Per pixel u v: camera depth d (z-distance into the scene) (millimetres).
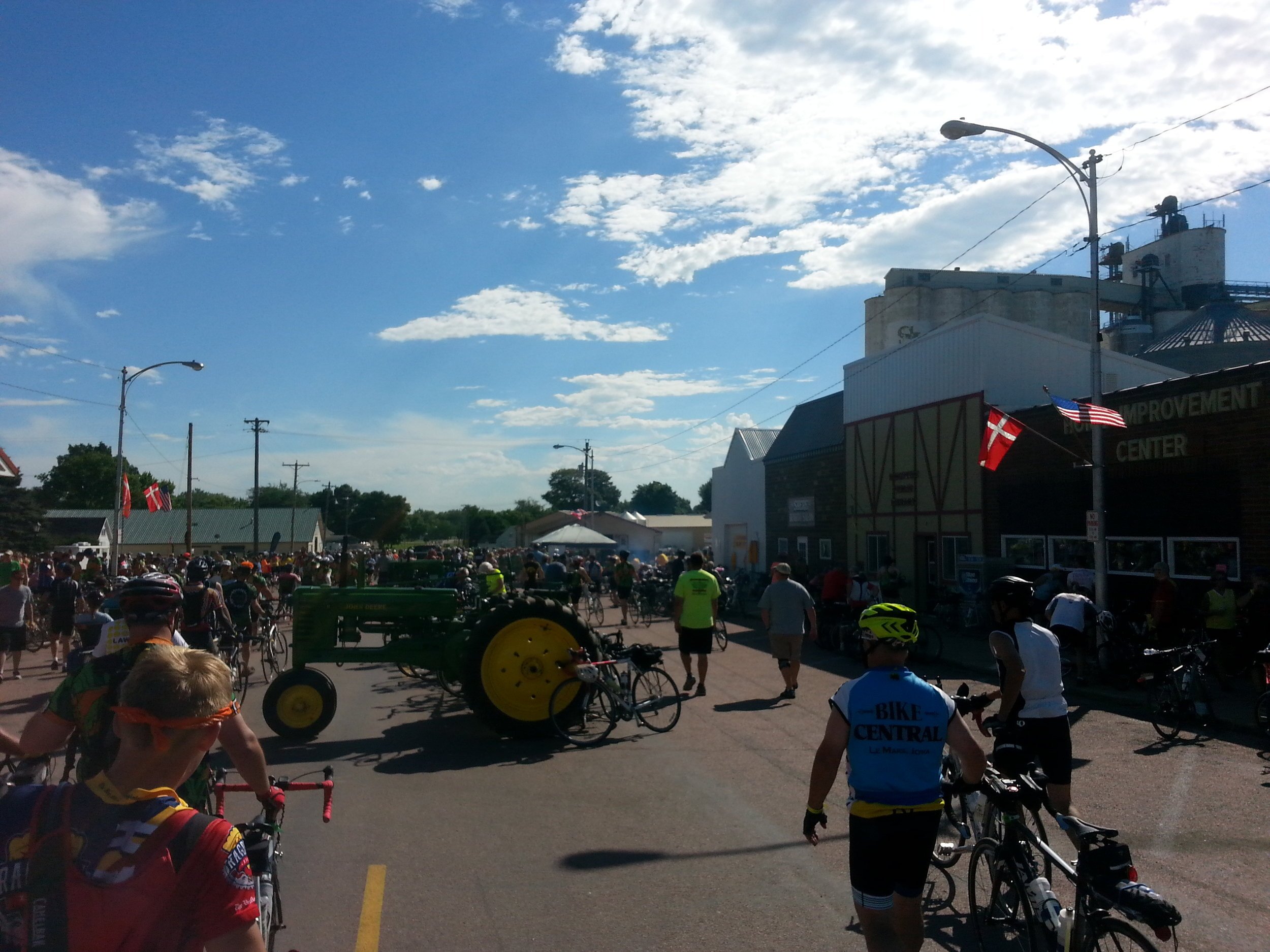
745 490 37438
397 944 4793
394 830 6754
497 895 5469
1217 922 5047
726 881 5711
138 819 2217
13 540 42594
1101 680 13570
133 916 2141
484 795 7738
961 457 22438
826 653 17766
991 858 4574
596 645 10281
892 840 3734
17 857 2156
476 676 9836
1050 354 21969
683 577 12797
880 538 26422
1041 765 5559
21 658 17516
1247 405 14289
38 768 3859
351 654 10453
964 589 20438
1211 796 7605
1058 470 18859
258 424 53750
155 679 2357
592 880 5719
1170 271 43875
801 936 4891
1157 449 16016
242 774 3455
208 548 67938
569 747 9609
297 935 4902
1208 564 15047
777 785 8023
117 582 17031
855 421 27844
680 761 8969
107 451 97562
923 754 3770
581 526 41812
